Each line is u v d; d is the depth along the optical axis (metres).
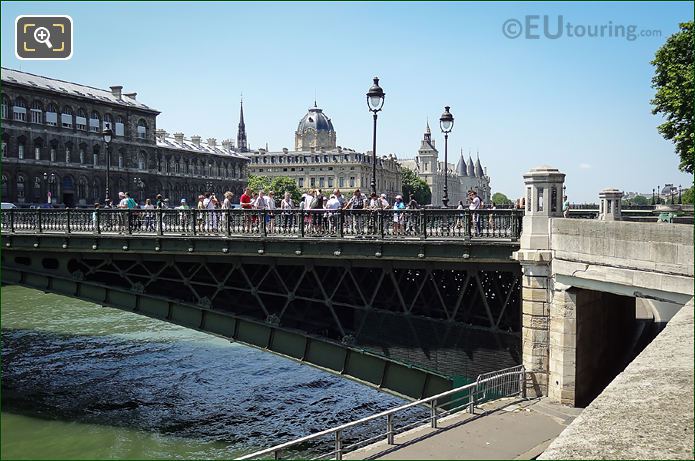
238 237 21.50
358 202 22.88
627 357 22.67
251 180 145.00
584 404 17.91
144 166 107.19
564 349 17.72
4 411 24.58
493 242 18.88
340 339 22.84
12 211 24.64
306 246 20.86
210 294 25.83
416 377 20.38
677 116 36.81
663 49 37.41
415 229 19.84
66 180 90.50
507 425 15.70
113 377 30.67
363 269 23.98
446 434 15.06
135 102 108.00
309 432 23.73
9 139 81.44
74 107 92.06
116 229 23.75
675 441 5.80
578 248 17.17
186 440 22.33
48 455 20.27
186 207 24.73
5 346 36.62
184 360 34.66
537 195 18.44
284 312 22.23
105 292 24.42
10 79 82.19
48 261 27.25
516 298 20.81
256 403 27.28
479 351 19.45
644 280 15.00
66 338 39.50
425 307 21.59
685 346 8.30
